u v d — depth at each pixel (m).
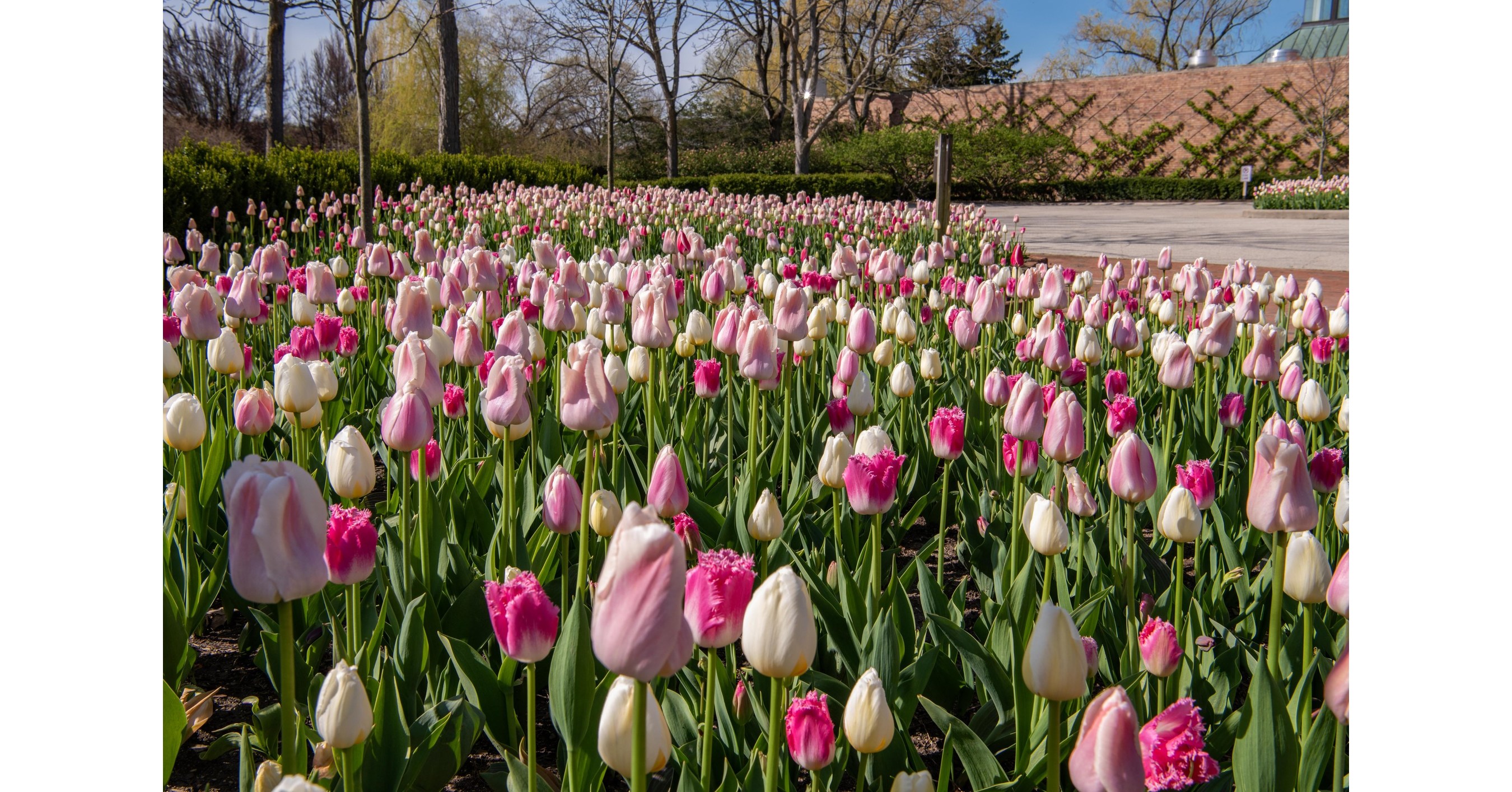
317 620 2.89
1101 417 4.80
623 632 1.21
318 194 14.66
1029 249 18.83
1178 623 2.43
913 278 6.36
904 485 4.10
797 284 6.54
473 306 4.65
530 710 1.78
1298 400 3.29
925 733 2.79
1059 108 47.03
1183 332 6.79
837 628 2.53
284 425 4.36
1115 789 1.30
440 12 12.05
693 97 46.19
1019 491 2.72
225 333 3.41
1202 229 24.45
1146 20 61.03
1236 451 4.65
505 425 2.56
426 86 42.00
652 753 1.44
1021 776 2.05
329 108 47.78
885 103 50.16
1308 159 42.34
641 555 1.19
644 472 3.91
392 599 2.66
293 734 1.59
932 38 42.88
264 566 1.39
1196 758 1.57
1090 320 4.78
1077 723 2.14
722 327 3.45
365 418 4.57
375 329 5.57
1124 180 42.47
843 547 3.28
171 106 37.34
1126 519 2.53
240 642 3.08
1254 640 2.97
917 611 3.56
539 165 23.62
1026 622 2.48
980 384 5.15
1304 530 2.01
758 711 2.21
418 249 6.50
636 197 14.96
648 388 3.49
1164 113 45.09
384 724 2.02
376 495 4.30
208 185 12.20
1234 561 3.19
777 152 40.97
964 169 41.72
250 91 41.50
